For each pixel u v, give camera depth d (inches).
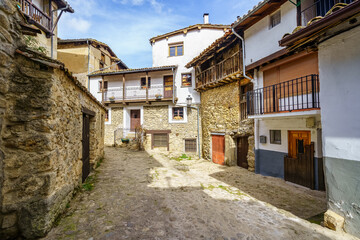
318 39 127.6
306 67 203.0
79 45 553.6
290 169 228.4
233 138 345.7
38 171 99.0
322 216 140.6
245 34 285.1
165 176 237.5
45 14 312.5
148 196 164.2
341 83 113.3
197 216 131.7
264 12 247.4
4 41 91.2
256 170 281.0
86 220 118.5
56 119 110.0
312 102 176.2
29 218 95.7
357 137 105.6
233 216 134.6
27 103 98.5
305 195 186.4
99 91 559.2
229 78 323.3
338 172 115.0
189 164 362.0
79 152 167.5
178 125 495.2
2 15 90.0
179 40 510.9
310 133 209.5
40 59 101.0
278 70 238.7
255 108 269.1
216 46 341.1
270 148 261.4
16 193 95.4
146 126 520.1
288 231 114.5
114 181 203.2
